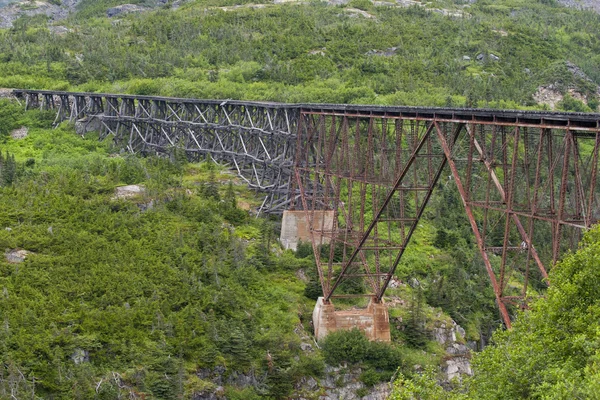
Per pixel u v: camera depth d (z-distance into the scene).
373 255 107.19
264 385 80.44
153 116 132.38
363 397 84.44
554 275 51.84
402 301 99.50
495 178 60.50
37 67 175.75
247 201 112.56
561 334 48.69
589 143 141.62
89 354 74.94
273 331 85.88
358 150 85.81
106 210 101.31
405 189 75.12
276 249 103.94
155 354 76.19
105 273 86.94
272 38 197.38
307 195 108.50
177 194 108.38
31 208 98.94
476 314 102.38
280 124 108.81
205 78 173.00
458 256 111.94
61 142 139.38
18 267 85.06
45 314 77.88
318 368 84.44
